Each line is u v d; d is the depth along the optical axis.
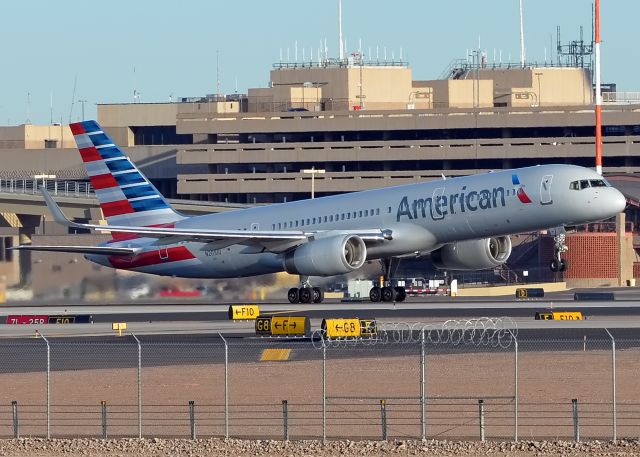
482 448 150.25
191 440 155.88
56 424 166.62
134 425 165.38
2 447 153.88
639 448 148.88
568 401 172.62
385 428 155.00
